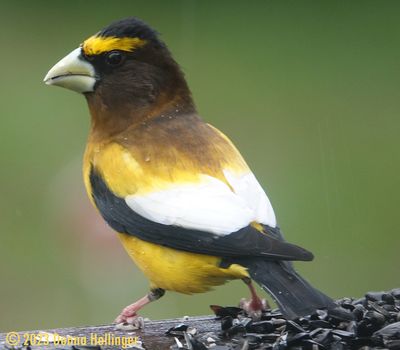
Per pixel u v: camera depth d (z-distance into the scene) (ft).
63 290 46.83
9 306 47.70
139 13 73.10
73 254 44.34
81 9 72.79
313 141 59.98
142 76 32.27
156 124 31.78
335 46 70.69
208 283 29.81
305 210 53.83
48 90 63.67
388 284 49.52
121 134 31.89
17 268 48.80
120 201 30.55
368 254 50.98
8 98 63.10
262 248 27.96
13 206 53.36
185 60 69.72
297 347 27.86
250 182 29.96
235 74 67.77
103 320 44.45
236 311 30.86
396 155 58.75
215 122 62.34
